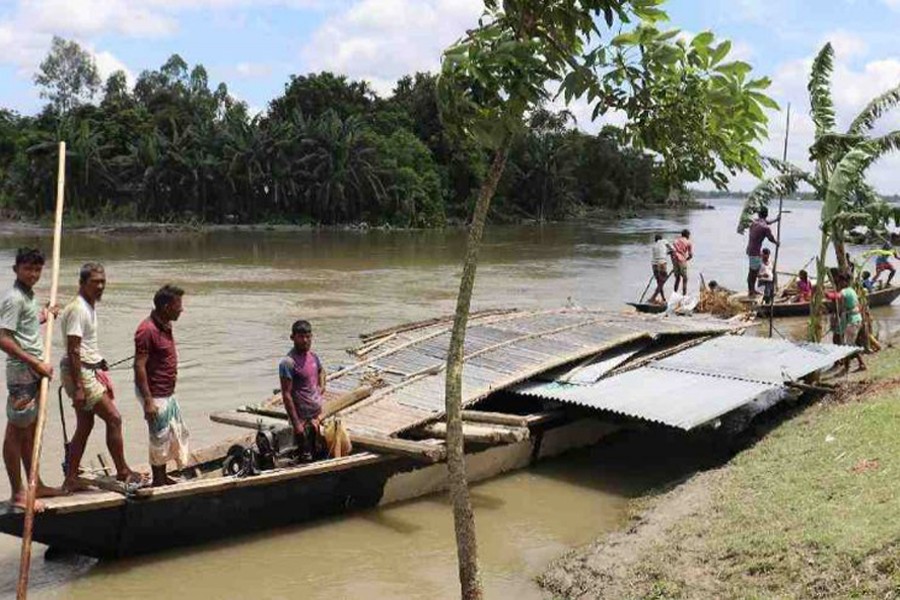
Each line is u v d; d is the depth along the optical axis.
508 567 7.72
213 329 19.06
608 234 59.19
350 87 75.31
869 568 5.68
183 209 63.97
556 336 12.85
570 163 80.81
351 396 10.37
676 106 4.90
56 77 91.12
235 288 26.45
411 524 8.81
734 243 52.44
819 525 6.56
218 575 7.53
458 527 5.15
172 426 7.80
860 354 13.78
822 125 14.78
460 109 4.57
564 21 4.74
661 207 115.38
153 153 62.25
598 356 12.38
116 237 51.66
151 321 7.64
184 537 7.87
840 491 7.22
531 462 10.84
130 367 15.16
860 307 15.49
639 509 8.89
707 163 5.25
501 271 32.81
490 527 8.73
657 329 13.46
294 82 73.56
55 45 91.69
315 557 7.96
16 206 66.62
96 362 7.41
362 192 65.31
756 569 6.22
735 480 8.54
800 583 5.85
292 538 8.38
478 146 4.96
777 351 12.82
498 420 10.07
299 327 9.00
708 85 4.78
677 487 9.12
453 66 4.48
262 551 8.05
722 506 7.79
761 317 20.48
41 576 7.41
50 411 12.13
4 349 6.64
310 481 8.52
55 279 7.17
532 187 79.31
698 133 5.02
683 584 6.38
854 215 13.47
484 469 10.23
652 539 7.52
